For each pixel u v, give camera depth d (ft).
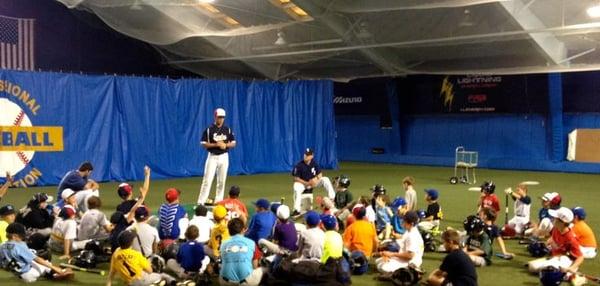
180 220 22.41
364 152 85.51
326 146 64.69
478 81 74.54
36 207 24.43
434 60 67.51
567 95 68.44
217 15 59.77
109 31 71.15
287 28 62.49
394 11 53.31
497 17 51.72
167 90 52.90
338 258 18.43
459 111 76.89
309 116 63.00
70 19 67.67
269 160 59.67
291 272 18.04
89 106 48.11
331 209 27.27
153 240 20.18
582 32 49.88
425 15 54.24
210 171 35.45
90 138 48.14
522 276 21.03
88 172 29.71
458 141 77.46
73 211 23.20
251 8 57.52
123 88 50.26
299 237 19.43
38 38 64.85
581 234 21.81
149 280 17.67
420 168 71.77
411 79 80.18
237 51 70.44
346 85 86.63
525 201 27.86
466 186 50.49
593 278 20.03
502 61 62.59
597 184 53.62
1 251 19.85
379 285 19.76
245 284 18.06
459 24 55.06
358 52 67.87
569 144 68.33
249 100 58.29
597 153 65.98
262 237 21.21
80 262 21.16
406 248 20.66
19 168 44.09
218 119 35.45
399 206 27.27
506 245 26.30
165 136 52.70
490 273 21.43
